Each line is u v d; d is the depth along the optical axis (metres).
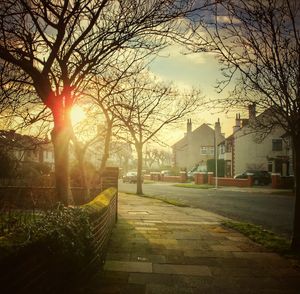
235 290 6.07
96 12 7.35
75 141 12.04
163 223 13.07
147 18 7.33
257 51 8.48
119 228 11.78
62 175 7.98
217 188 38.31
